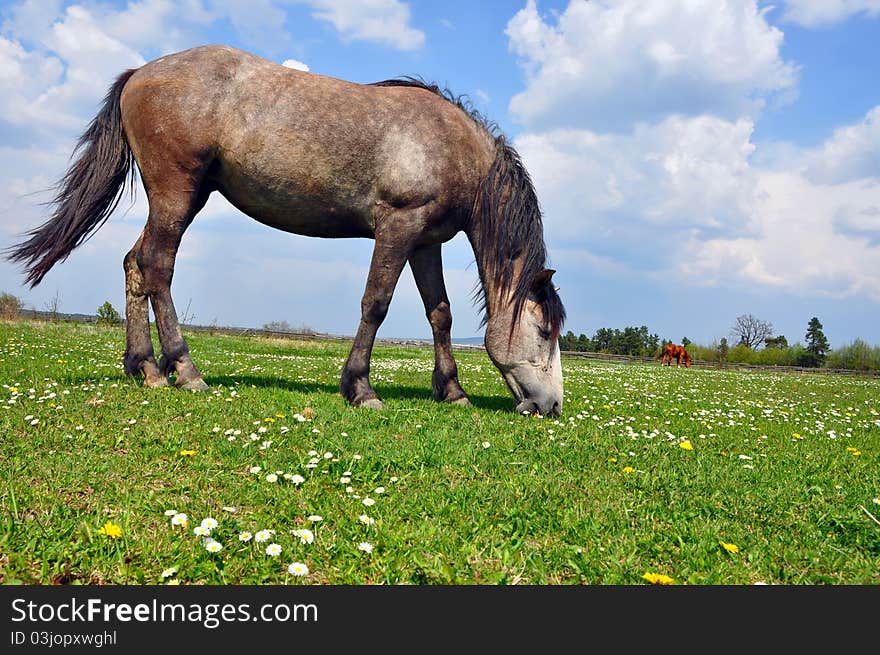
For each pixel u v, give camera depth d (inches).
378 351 970.7
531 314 276.5
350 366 278.5
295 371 468.8
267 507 139.2
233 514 133.1
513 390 284.5
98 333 716.7
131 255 282.5
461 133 282.0
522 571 113.2
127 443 181.3
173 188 262.2
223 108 259.9
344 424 222.4
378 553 117.9
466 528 130.9
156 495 141.4
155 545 115.0
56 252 281.1
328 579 108.8
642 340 3956.7
